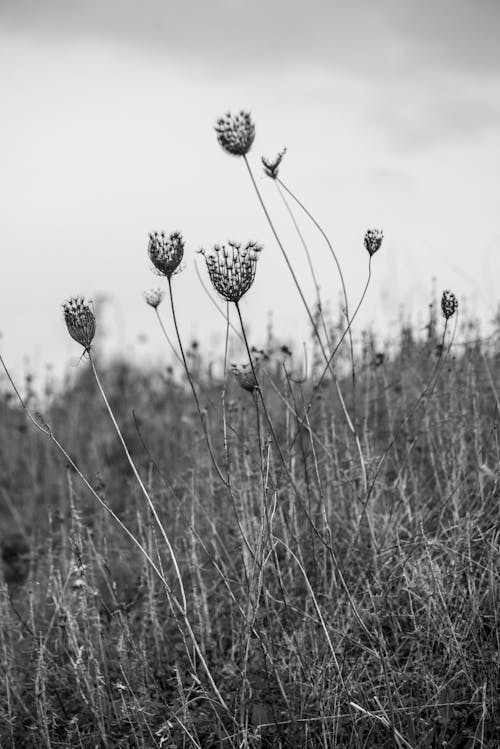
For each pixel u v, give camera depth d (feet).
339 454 5.53
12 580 5.83
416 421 5.44
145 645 4.76
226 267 3.79
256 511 5.15
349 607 4.45
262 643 4.20
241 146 4.00
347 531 4.91
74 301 3.85
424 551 4.49
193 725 4.17
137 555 5.49
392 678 4.25
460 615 4.33
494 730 4.06
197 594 4.86
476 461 5.14
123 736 4.33
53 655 4.70
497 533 4.46
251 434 5.29
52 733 4.43
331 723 4.14
